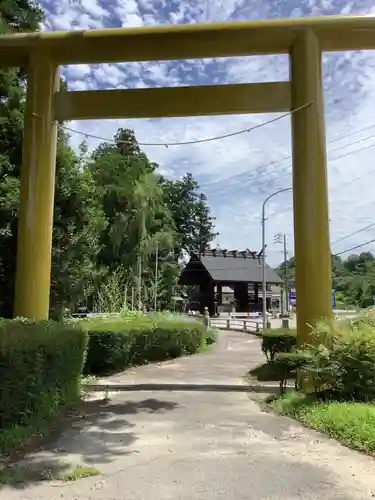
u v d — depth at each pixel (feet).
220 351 68.59
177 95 36.27
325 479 15.87
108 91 36.83
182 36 35.17
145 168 128.88
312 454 18.69
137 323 52.42
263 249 111.55
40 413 22.74
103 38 35.81
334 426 21.79
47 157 36.50
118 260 109.09
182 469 16.94
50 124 36.76
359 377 26.71
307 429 22.71
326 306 32.78
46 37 36.42
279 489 15.01
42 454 18.52
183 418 25.17
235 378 39.86
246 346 78.33
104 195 107.14
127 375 41.83
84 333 31.83
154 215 129.70
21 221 36.01
